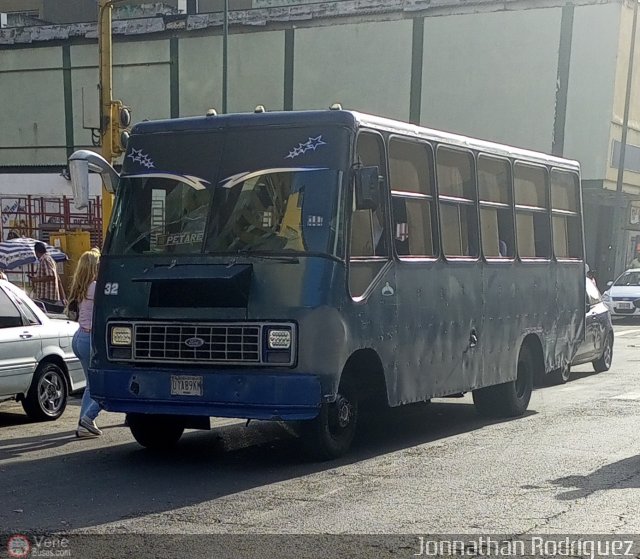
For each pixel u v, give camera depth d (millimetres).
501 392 11188
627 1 31781
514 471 8141
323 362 7836
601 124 31750
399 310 8906
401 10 34062
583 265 13305
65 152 38750
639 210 39594
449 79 33625
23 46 39062
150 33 37562
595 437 9812
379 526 6363
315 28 35438
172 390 8062
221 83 36719
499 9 32750
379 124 8711
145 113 37969
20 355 10719
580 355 15242
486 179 10727
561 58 32062
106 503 7020
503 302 10930
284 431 10367
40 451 9195
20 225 37719
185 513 6715
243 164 8398
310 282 7863
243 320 7914
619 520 6543
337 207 8070
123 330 8320
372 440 9812
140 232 8547
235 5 44781
